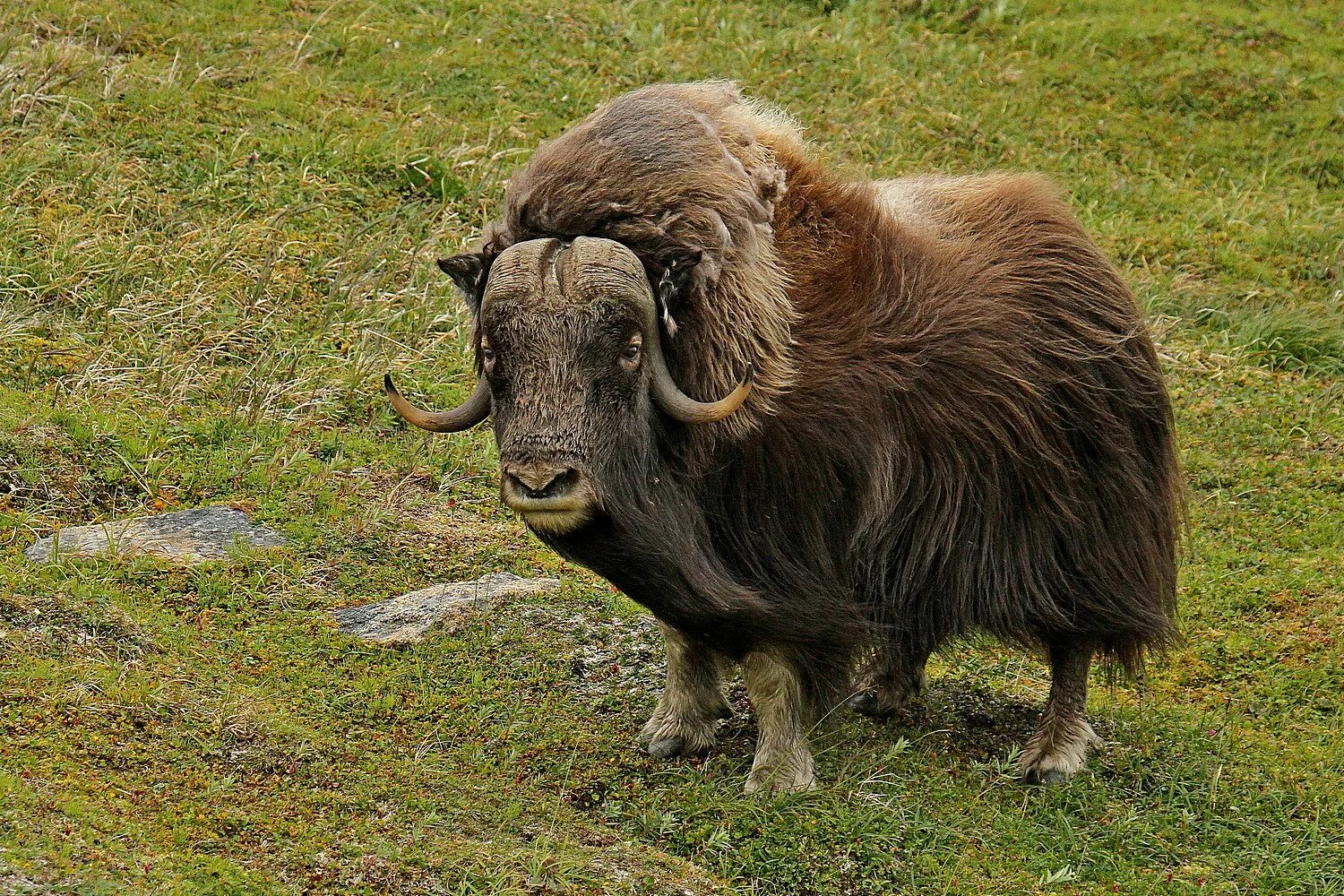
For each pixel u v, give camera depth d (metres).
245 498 22.47
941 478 17.45
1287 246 36.28
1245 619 23.50
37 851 13.09
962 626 18.20
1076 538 18.25
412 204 31.44
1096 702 20.92
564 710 18.39
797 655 16.91
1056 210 19.22
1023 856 16.50
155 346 25.67
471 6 40.34
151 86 33.09
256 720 16.59
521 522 23.69
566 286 14.38
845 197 17.52
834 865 15.76
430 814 15.40
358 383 25.95
